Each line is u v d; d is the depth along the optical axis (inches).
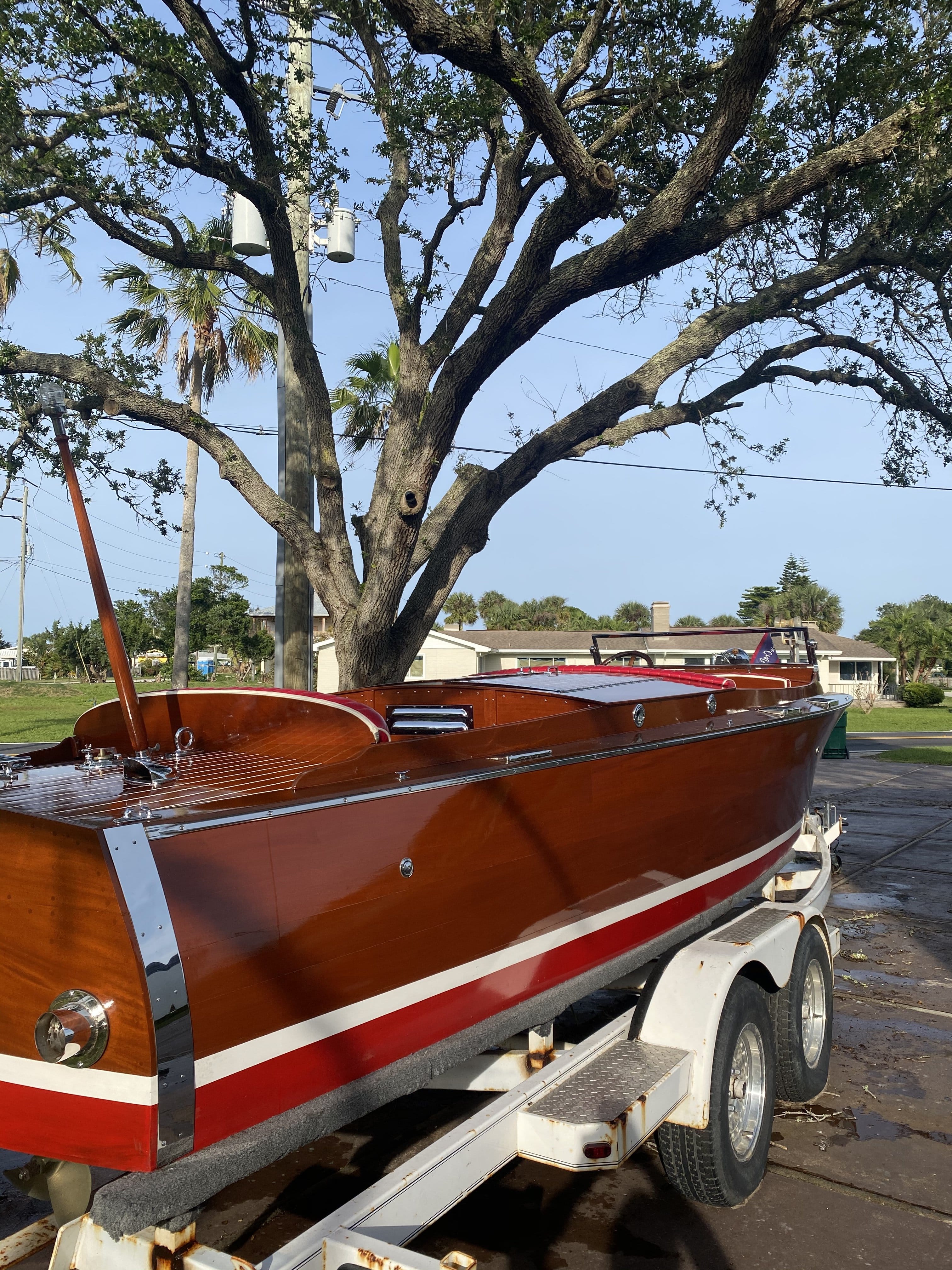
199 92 349.1
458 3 307.3
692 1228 131.6
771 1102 146.6
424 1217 95.3
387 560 343.6
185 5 336.2
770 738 185.8
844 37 425.7
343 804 94.2
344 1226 86.6
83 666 2229.3
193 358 987.3
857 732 1304.1
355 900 96.0
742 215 377.7
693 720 165.2
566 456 436.5
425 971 106.2
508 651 1443.2
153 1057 76.8
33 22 332.2
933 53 409.7
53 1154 81.3
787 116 461.1
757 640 1451.8
